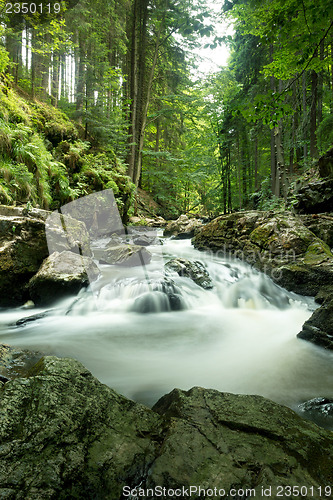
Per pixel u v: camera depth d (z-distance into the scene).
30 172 8.26
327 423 1.97
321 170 8.97
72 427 1.36
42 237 5.07
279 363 2.94
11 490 1.04
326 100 14.47
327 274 5.23
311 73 12.05
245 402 1.73
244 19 10.83
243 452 1.30
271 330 3.96
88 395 1.61
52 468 1.14
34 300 4.63
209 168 24.81
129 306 4.42
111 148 16.50
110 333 3.59
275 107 3.39
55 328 3.68
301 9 3.04
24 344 3.18
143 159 25.27
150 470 1.19
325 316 3.61
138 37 20.36
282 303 5.02
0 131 7.60
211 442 1.36
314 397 2.35
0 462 1.14
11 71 12.81
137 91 20.62
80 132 15.56
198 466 1.21
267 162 22.77
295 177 13.26
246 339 3.61
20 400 1.49
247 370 2.78
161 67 21.83
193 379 2.58
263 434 1.44
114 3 18.38
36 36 11.88
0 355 2.69
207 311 4.72
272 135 15.65
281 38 3.39
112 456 1.25
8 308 4.62
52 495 1.04
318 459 1.28
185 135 25.53
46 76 14.73
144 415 1.57
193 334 3.70
